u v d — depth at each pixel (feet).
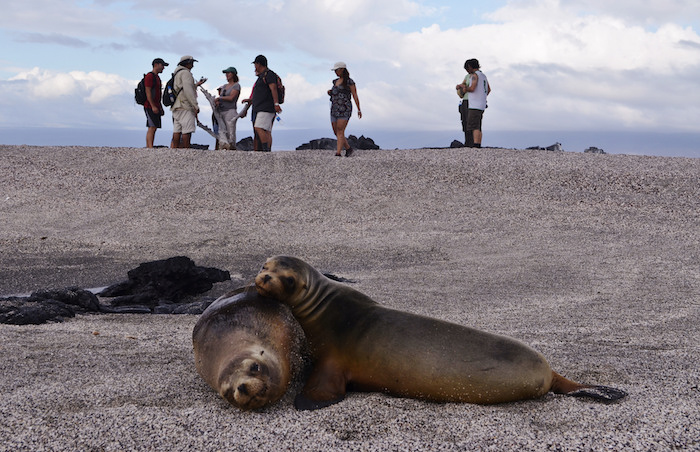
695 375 15.16
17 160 58.65
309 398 12.95
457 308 25.16
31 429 11.28
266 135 59.41
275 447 10.77
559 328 21.27
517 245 40.81
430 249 40.24
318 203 49.85
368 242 41.96
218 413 12.19
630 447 10.77
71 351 17.10
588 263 35.70
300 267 14.34
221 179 53.88
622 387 14.19
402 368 13.30
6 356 16.35
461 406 12.82
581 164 57.77
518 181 53.78
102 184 53.36
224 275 32.78
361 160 57.93
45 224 45.47
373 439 11.12
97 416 11.87
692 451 10.64
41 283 32.91
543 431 11.48
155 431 11.29
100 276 34.45
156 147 63.26
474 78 64.03
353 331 13.87
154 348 17.63
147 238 42.75
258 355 12.82
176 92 60.34
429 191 51.93
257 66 58.13
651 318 23.15
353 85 58.59
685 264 35.09
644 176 54.60
